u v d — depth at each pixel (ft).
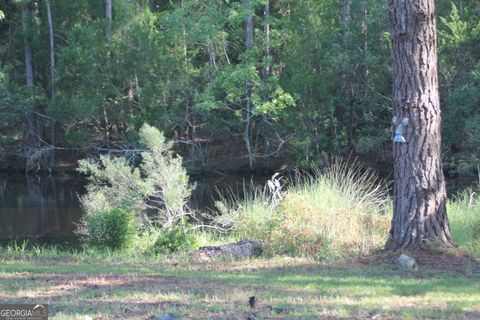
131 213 46.32
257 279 28.50
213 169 106.73
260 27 116.67
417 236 32.73
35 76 125.80
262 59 105.29
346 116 104.01
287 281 27.91
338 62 95.50
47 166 113.50
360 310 22.04
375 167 99.66
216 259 35.63
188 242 42.06
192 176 105.29
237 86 101.04
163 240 42.04
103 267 33.14
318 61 101.76
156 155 50.31
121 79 105.60
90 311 21.95
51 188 98.02
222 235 47.14
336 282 27.50
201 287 26.50
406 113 32.48
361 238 38.47
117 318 20.94
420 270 29.89
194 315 21.36
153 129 50.85
